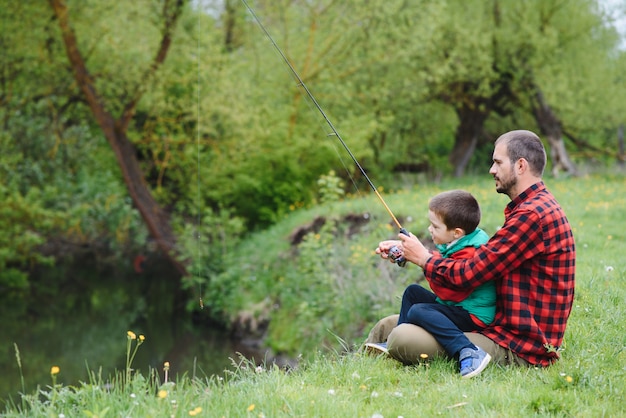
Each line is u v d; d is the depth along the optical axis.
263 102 19.77
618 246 9.04
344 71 20.28
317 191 19.52
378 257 10.78
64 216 18.61
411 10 19.80
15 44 17.55
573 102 21.86
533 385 3.88
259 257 15.22
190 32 19.38
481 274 4.05
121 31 17.55
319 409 3.54
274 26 20.06
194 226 18.31
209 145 19.41
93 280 20.28
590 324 5.05
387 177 22.58
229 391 3.90
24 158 19.30
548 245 4.01
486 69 22.59
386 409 3.59
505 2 23.20
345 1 19.36
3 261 18.02
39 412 3.76
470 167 26.47
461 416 3.47
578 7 22.81
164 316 16.42
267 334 12.62
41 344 14.20
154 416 3.40
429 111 25.95
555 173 21.66
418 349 4.23
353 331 9.74
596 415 3.45
